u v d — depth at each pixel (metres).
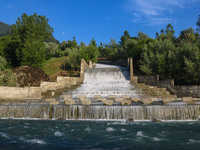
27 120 16.78
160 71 31.33
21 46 43.56
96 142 9.08
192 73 24.73
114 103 18.88
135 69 47.28
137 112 16.94
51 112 18.06
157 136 10.31
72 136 10.40
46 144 8.67
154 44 41.53
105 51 92.62
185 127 13.00
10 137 10.10
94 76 37.66
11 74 29.39
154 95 25.22
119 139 9.66
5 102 20.39
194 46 27.27
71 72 48.03
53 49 75.00
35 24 48.44
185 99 18.56
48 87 31.03
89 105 18.09
